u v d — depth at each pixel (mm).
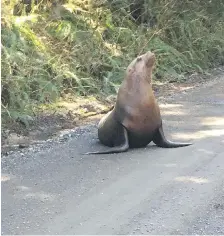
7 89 11469
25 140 9977
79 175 7777
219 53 21281
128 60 16094
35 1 15133
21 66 12422
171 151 9000
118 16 17797
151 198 6855
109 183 7422
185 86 16297
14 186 7316
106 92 14250
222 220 6219
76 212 6410
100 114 12492
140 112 8984
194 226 6047
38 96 12445
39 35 14164
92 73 14906
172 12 19516
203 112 12242
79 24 15742
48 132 10641
